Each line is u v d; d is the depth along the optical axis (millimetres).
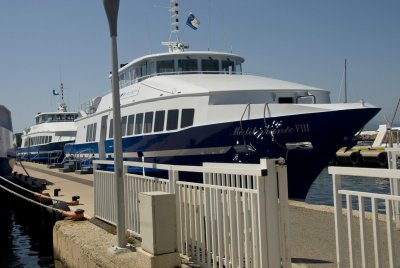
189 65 15547
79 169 23562
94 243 7258
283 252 4434
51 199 11625
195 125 12188
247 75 14805
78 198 11734
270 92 12289
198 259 5551
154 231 5441
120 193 6551
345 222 7836
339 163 34656
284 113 10867
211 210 5203
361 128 10680
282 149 11047
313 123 10500
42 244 12938
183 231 5922
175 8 18562
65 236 8328
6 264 10680
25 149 42219
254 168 4996
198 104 12297
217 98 12156
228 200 4898
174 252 5539
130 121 15133
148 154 13922
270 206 4375
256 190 4406
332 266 5398
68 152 26047
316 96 12562
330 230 7398
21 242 13391
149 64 15797
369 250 5922
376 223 3475
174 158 13031
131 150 14914
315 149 10828
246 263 4605
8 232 15148
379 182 24328
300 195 11711
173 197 5598
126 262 5879
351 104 10758
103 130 19156
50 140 35406
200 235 5492
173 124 12914
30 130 42594
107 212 8617
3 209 19625
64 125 36406
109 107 17938
